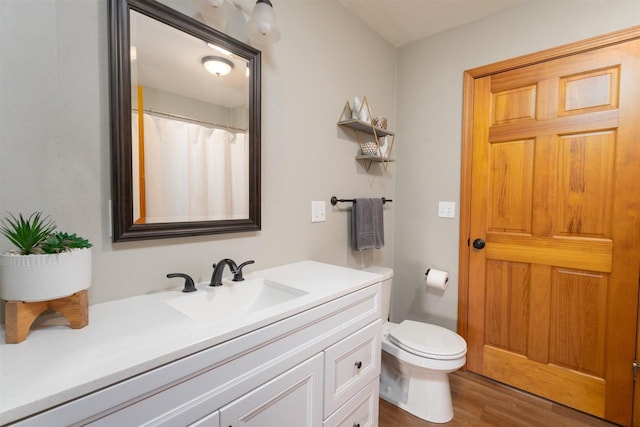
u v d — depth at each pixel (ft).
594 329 5.16
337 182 5.90
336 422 3.56
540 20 5.53
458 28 6.53
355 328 3.81
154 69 3.33
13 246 2.53
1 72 2.46
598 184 5.07
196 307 3.35
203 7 3.73
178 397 2.10
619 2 4.82
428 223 7.06
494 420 5.11
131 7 3.11
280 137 4.77
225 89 3.97
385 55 7.11
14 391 1.60
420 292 7.23
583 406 5.25
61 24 2.72
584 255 5.20
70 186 2.82
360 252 6.55
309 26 5.16
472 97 6.35
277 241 4.80
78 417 1.68
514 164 5.89
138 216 3.24
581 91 5.17
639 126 4.70
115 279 3.13
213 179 3.89
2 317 2.51
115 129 3.03
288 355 2.90
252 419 2.60
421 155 7.14
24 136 2.58
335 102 5.75
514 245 5.91
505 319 6.08
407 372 5.52
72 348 2.08
